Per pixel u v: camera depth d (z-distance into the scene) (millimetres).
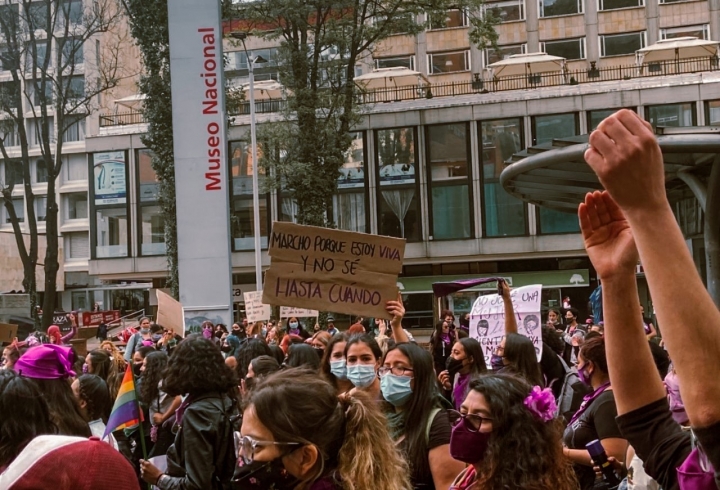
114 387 7590
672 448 2283
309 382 2648
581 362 5207
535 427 3303
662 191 1716
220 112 20047
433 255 39750
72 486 1719
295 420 2557
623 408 2365
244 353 7453
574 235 38406
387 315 6832
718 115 36938
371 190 40562
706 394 1607
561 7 45125
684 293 1655
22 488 1716
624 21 44375
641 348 2334
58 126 33562
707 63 40344
